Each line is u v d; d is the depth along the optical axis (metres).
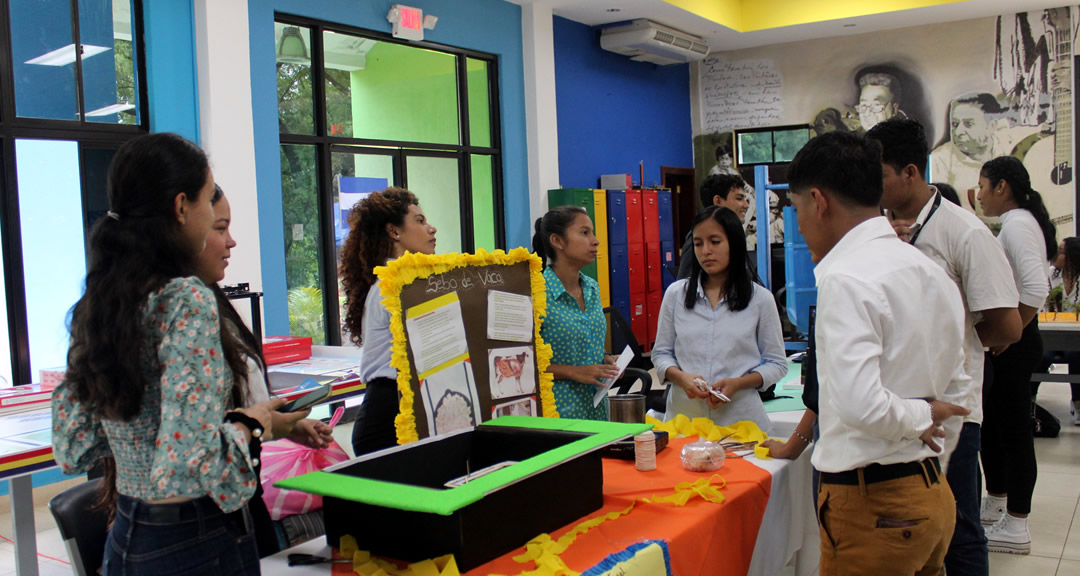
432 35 7.36
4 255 4.72
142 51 5.30
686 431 2.61
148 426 1.29
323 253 6.58
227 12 5.57
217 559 1.34
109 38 5.14
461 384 2.04
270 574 1.59
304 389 3.20
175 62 5.39
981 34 9.68
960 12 9.41
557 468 1.73
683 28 9.66
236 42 5.62
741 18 10.01
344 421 5.02
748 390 2.83
